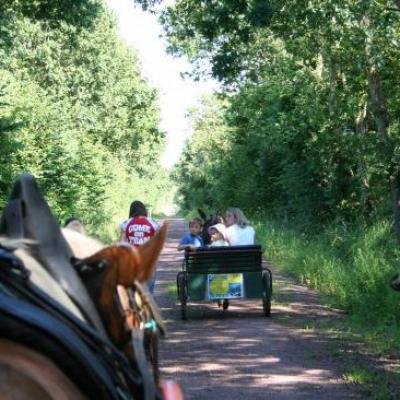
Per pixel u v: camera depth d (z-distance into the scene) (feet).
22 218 10.90
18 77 142.41
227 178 175.01
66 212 93.56
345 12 74.13
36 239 10.77
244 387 32.30
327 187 103.96
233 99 140.67
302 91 104.42
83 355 9.08
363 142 85.71
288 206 127.13
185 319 52.11
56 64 157.69
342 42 81.61
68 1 83.61
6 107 90.38
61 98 157.17
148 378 10.78
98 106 168.66
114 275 11.22
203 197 275.59
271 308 57.21
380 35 77.30
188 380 33.60
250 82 131.95
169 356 38.91
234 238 55.57
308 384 32.86
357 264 61.72
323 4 76.43
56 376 8.89
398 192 82.38
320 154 100.99
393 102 84.53
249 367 36.24
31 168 88.53
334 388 32.14
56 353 8.92
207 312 55.52
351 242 79.77
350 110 95.50
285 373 34.99
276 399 30.37
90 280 11.25
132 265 11.25
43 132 92.89
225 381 33.40
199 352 39.99
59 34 153.17
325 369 35.86
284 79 109.50
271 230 115.14
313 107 101.45
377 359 38.06
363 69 84.74
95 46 164.14
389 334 44.37
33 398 8.79
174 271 87.92
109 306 11.21
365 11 73.41
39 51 154.51
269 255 101.71
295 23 84.48
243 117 151.12
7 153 71.41
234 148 163.84
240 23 83.15
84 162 114.01
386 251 67.05
